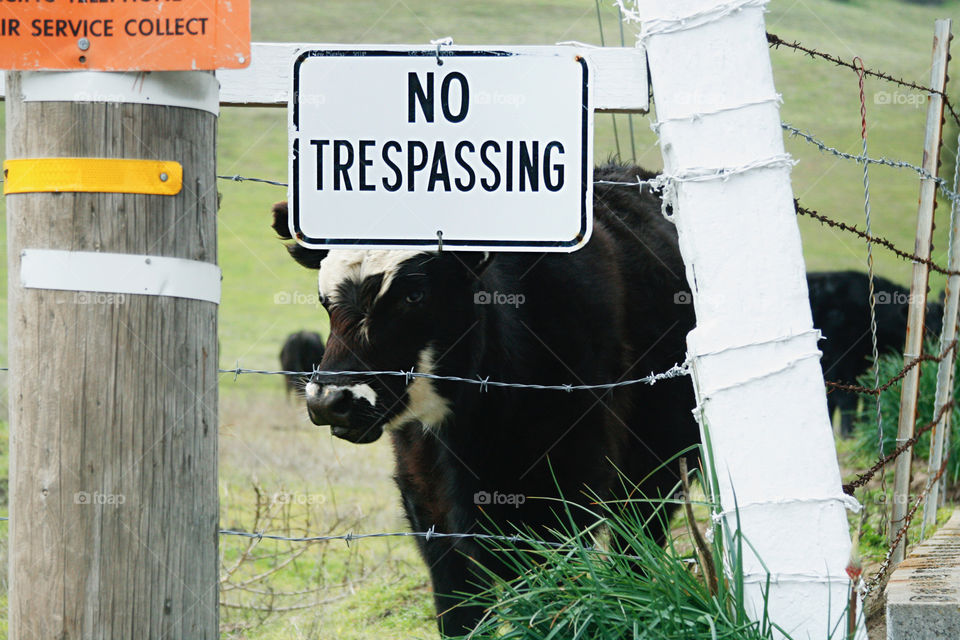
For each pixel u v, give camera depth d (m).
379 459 12.13
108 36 3.26
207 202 3.44
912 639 3.71
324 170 4.05
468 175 4.04
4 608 6.42
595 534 5.46
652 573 3.68
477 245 4.05
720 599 3.56
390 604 7.34
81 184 3.26
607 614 3.45
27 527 3.31
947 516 7.61
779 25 46.00
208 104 3.44
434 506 5.60
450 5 50.19
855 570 3.81
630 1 3.94
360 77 4.03
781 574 3.64
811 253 27.06
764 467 3.67
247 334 22.20
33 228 3.29
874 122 36.38
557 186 4.03
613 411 5.69
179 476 3.36
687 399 6.55
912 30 46.66
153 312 3.31
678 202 3.79
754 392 3.68
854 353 14.62
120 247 3.29
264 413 14.50
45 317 3.28
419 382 5.15
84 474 3.28
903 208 30.31
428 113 4.03
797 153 33.97
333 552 8.45
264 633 6.76
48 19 3.25
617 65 4.00
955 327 7.52
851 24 46.69
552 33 45.19
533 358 5.38
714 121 3.73
